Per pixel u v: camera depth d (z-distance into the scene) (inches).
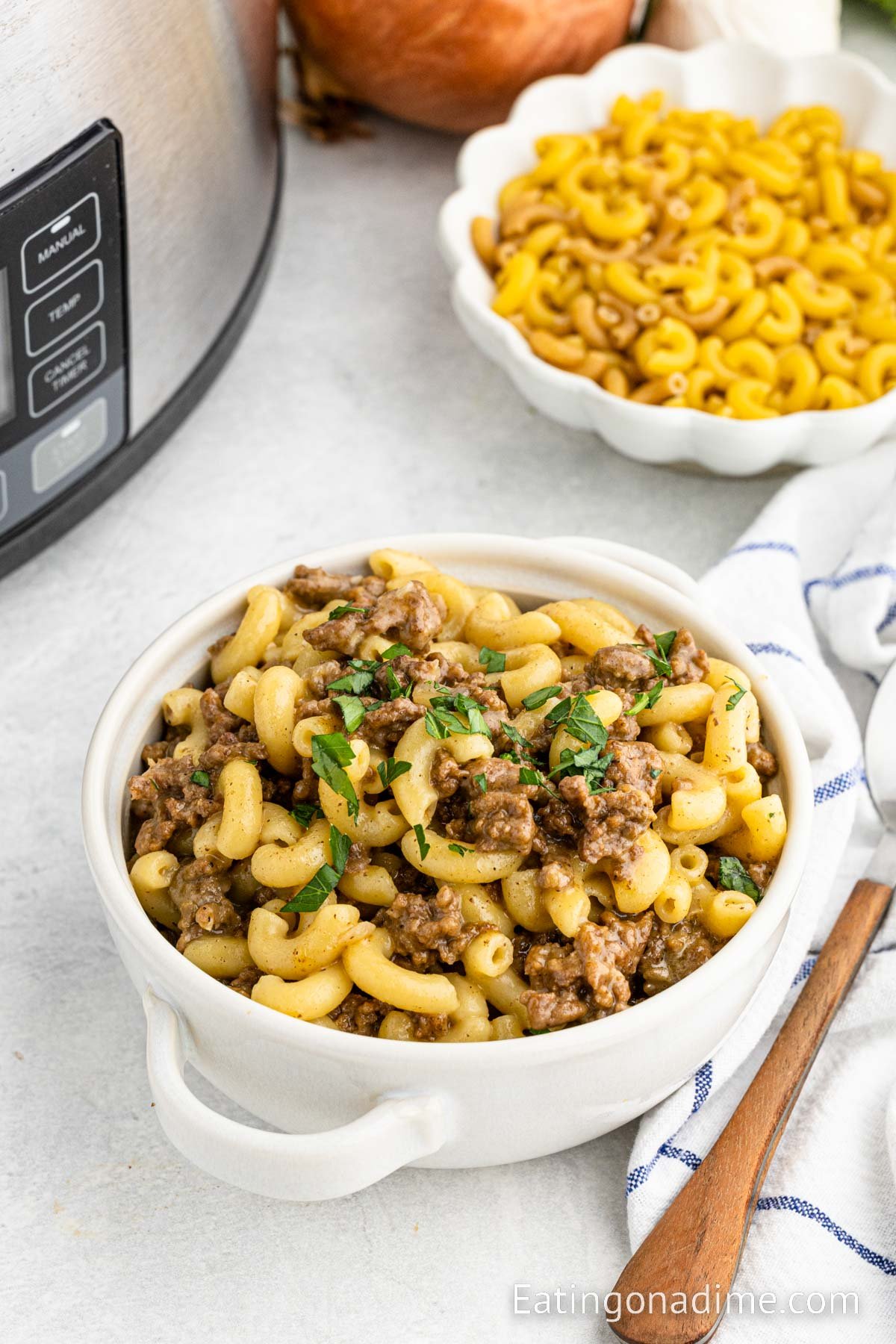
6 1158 19.7
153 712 19.9
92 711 23.3
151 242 22.5
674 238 25.7
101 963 21.2
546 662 19.4
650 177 26.0
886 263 25.5
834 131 26.9
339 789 18.2
